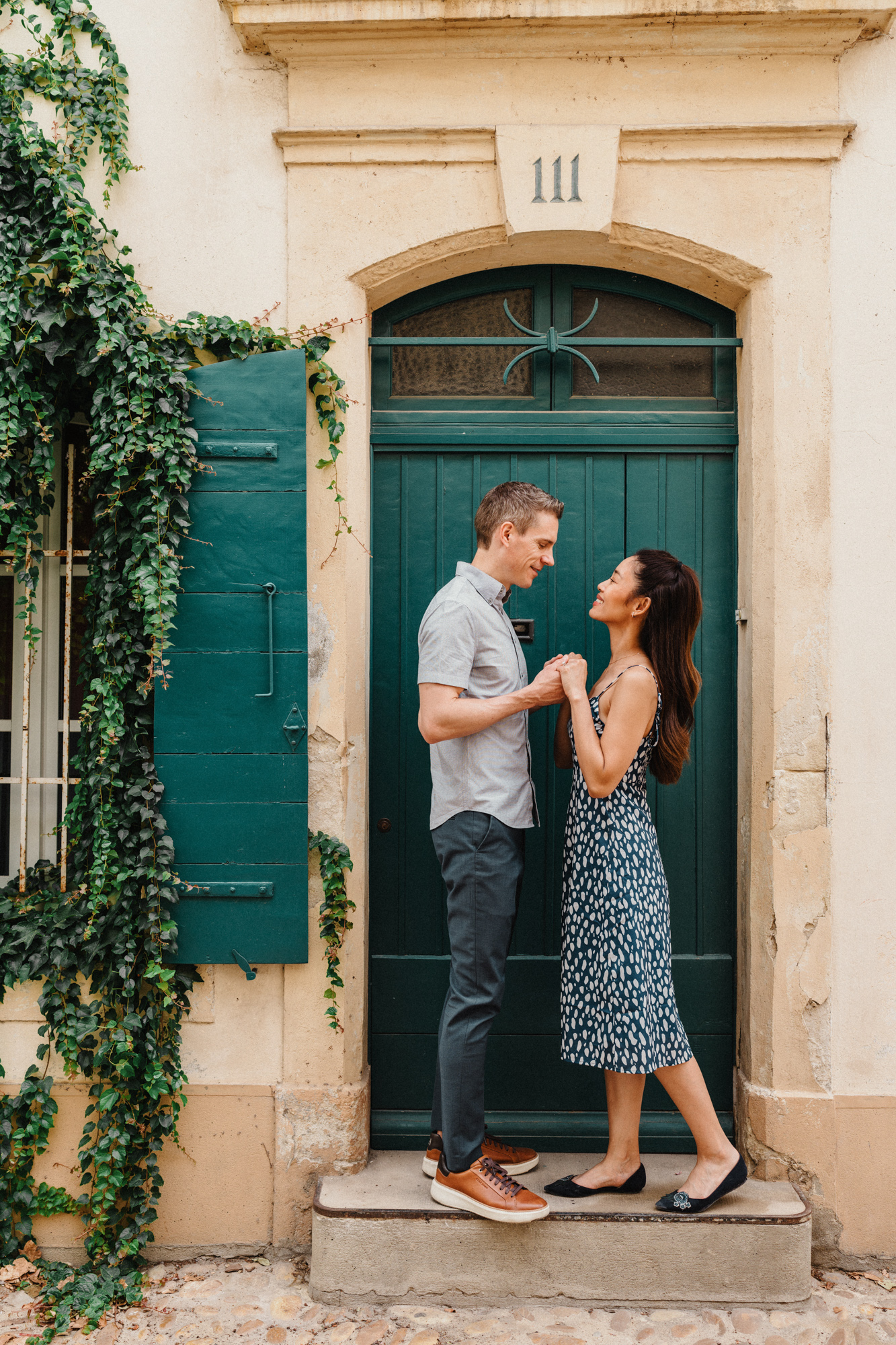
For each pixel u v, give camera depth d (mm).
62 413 2771
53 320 2625
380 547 2957
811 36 2684
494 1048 2926
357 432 2812
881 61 2736
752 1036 2758
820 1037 2691
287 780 2684
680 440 2932
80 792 2734
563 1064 2924
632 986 2377
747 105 2740
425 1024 2928
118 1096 2625
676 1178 2664
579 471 2957
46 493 2773
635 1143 2570
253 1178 2693
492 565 2498
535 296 2977
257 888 2660
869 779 2721
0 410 2643
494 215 2771
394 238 2771
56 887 2871
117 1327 2359
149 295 2773
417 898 2945
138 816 2693
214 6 2787
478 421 2943
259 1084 2701
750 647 2818
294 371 2697
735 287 2848
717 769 2938
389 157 2764
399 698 2957
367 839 2863
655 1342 2295
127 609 2697
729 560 2943
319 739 2738
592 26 2682
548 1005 2928
